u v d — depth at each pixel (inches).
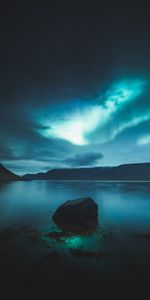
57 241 399.2
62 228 509.7
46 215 685.9
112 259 309.4
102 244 381.4
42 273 265.3
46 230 489.4
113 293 220.1
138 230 490.3
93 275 259.6
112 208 852.6
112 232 470.3
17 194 1521.9
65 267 281.6
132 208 853.2
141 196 1370.6
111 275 258.7
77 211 579.8
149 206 909.8
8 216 669.9
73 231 479.2
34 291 225.3
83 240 406.6
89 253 334.3
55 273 264.7
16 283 241.8
